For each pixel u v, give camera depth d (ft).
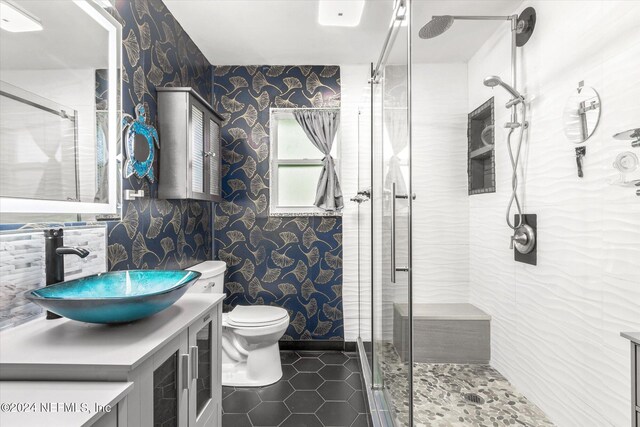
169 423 3.28
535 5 6.24
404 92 5.03
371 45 8.24
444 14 6.93
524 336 6.73
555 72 5.74
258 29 7.50
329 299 9.30
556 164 5.74
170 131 6.24
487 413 6.23
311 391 7.12
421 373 7.72
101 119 4.51
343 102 9.34
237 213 9.34
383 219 6.59
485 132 8.02
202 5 6.59
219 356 4.63
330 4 6.58
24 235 3.43
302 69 9.36
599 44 4.76
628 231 4.32
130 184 5.34
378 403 6.31
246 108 9.37
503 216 7.45
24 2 3.38
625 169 4.05
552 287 5.87
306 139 9.66
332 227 9.32
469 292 8.84
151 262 6.03
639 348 3.27
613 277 4.56
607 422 4.67
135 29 5.53
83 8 4.20
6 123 3.18
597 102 4.76
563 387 5.60
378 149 7.28
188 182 6.25
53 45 3.74
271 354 7.54
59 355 2.64
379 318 6.88
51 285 3.37
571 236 5.39
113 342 2.92
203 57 8.73
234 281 9.32
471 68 8.59
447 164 8.80
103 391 2.40
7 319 3.23
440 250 8.86
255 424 6.03
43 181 3.59
